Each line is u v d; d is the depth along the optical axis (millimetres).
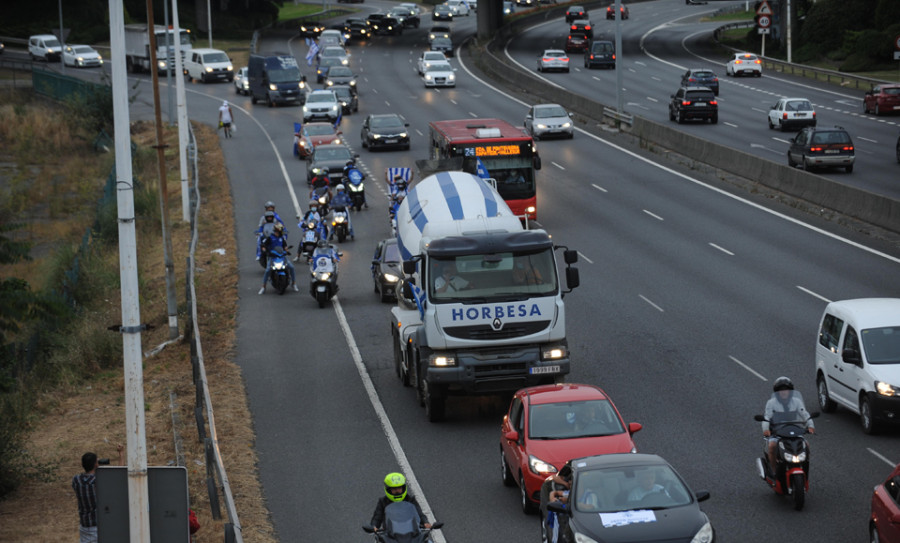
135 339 11703
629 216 43281
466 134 40906
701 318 29281
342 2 184500
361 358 27766
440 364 21703
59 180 62312
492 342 21781
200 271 38719
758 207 43719
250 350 28984
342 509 18016
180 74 46469
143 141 70312
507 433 17578
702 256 36438
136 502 11055
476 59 103438
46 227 50594
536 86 79688
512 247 22031
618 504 13859
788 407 17141
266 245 35125
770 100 76250
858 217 40031
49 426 24266
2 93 92062
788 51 96500
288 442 21703
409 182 44875
